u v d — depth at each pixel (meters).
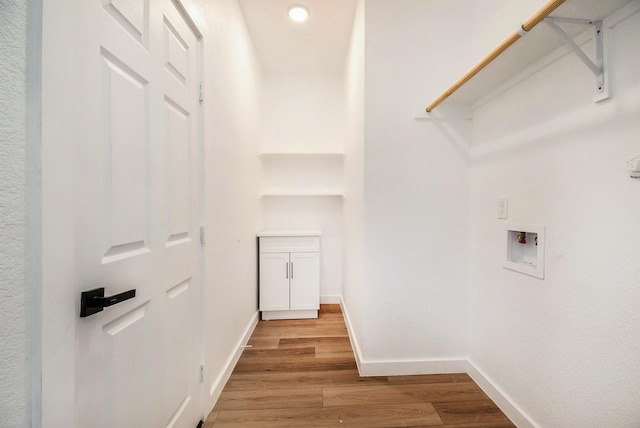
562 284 1.07
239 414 1.39
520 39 0.99
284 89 3.05
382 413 1.40
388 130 1.68
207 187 1.36
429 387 1.60
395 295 1.71
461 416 1.38
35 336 0.54
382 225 1.70
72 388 0.62
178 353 1.11
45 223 0.55
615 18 0.86
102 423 0.73
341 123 3.06
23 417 0.52
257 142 2.68
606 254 0.90
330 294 3.10
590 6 0.83
